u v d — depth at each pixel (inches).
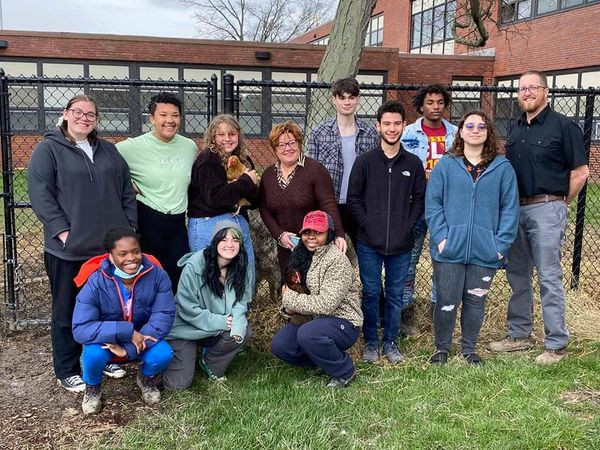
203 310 149.1
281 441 124.7
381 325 195.5
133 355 136.3
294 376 159.0
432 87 177.8
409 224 163.2
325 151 175.8
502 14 820.0
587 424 131.9
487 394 146.9
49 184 139.6
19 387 153.2
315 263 150.5
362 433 129.9
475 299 164.6
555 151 163.6
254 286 171.9
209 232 157.2
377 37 1193.4
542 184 165.5
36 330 192.4
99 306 137.0
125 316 139.4
